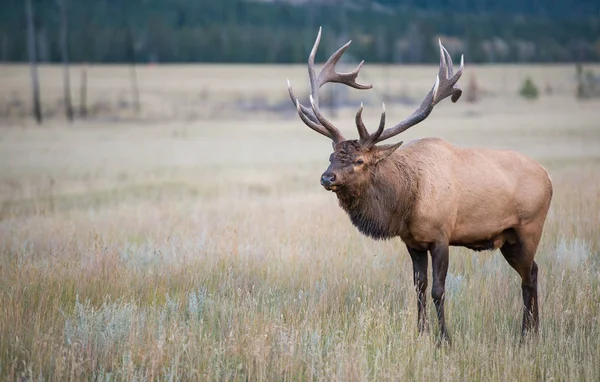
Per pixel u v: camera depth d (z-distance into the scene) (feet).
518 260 89.71
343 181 81.92
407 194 84.12
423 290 86.58
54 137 554.46
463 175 85.97
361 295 93.20
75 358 68.90
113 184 276.21
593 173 207.62
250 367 68.85
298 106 88.17
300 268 103.35
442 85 89.61
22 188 265.54
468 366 71.10
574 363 70.23
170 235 123.03
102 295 88.74
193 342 72.49
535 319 84.89
